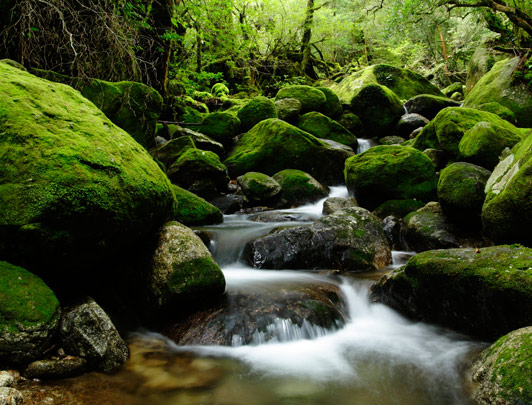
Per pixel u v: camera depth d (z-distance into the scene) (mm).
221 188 8727
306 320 3650
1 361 2383
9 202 2652
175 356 3168
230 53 16609
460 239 5562
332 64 27078
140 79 8836
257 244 5332
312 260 5215
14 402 2039
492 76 12281
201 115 12539
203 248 3891
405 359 3234
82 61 6902
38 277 2771
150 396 2604
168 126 10883
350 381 2898
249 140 10633
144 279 3670
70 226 2793
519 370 2312
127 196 3230
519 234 4145
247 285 4301
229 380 2869
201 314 3646
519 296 2910
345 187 9992
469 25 18859
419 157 7258
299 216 7336
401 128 13273
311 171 9906
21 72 3656
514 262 3135
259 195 8422
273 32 20500
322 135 11836
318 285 4371
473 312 3312
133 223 3355
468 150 6461
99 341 2789
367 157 7633
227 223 7039
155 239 3850
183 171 8125
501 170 5141
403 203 6984
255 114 11648
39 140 2932
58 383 2490
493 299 3115
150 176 3723
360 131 13562
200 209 6801
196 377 2883
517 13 8516
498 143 6234
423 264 3754
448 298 3514
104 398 2467
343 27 21891
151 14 9523
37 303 2582
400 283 4027
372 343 3557
